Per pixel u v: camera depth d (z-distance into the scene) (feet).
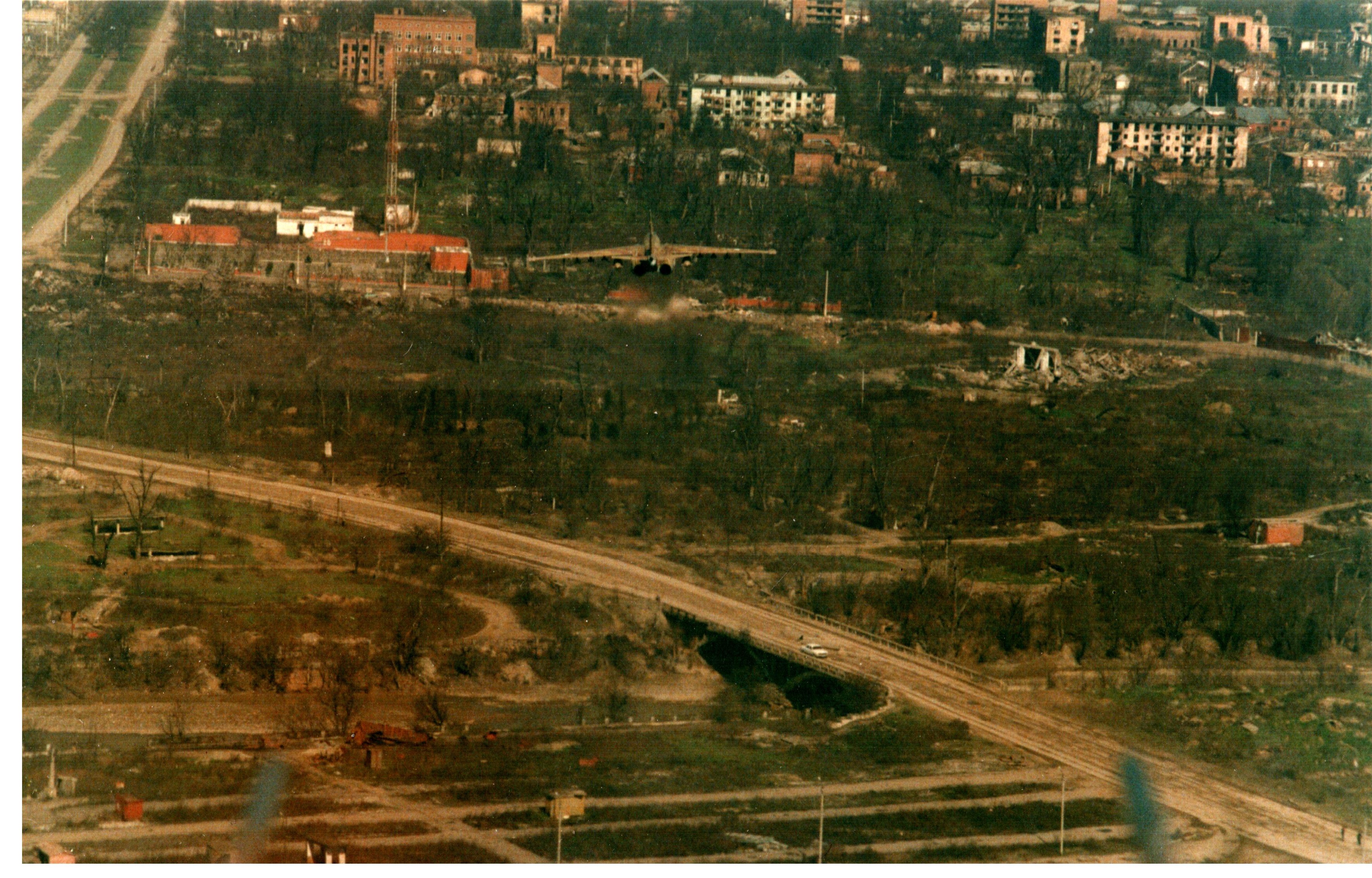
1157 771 337.11
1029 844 301.84
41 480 457.27
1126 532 489.26
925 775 330.13
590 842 289.53
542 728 346.54
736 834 296.71
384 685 362.33
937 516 491.31
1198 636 412.98
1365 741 359.05
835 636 401.70
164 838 278.87
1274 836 317.63
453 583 417.49
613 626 400.88
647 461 513.04
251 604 390.01
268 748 319.27
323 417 522.47
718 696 377.09
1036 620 412.57
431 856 279.69
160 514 441.68
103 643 361.10
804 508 489.67
